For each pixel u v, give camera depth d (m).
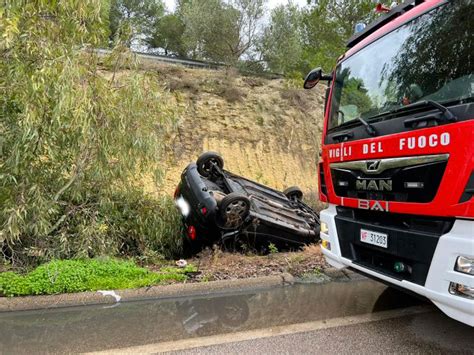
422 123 2.86
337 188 3.94
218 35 16.48
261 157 12.39
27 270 4.45
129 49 5.41
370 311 3.92
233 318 3.73
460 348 3.15
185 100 12.36
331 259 4.02
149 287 4.24
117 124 5.01
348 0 12.41
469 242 2.49
